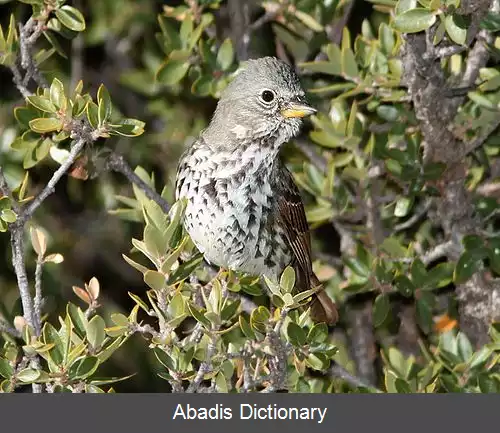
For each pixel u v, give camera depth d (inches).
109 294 622.5
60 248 599.5
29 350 379.6
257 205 460.8
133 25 593.3
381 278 476.7
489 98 466.0
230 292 468.8
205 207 454.9
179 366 384.5
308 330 419.2
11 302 554.3
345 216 511.5
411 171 479.8
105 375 591.5
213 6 501.0
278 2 517.0
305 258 489.1
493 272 510.3
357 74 479.8
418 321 481.4
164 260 371.9
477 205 497.4
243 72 463.5
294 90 459.8
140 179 468.1
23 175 515.8
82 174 453.7
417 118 478.0
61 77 583.2
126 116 613.9
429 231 543.2
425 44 452.1
